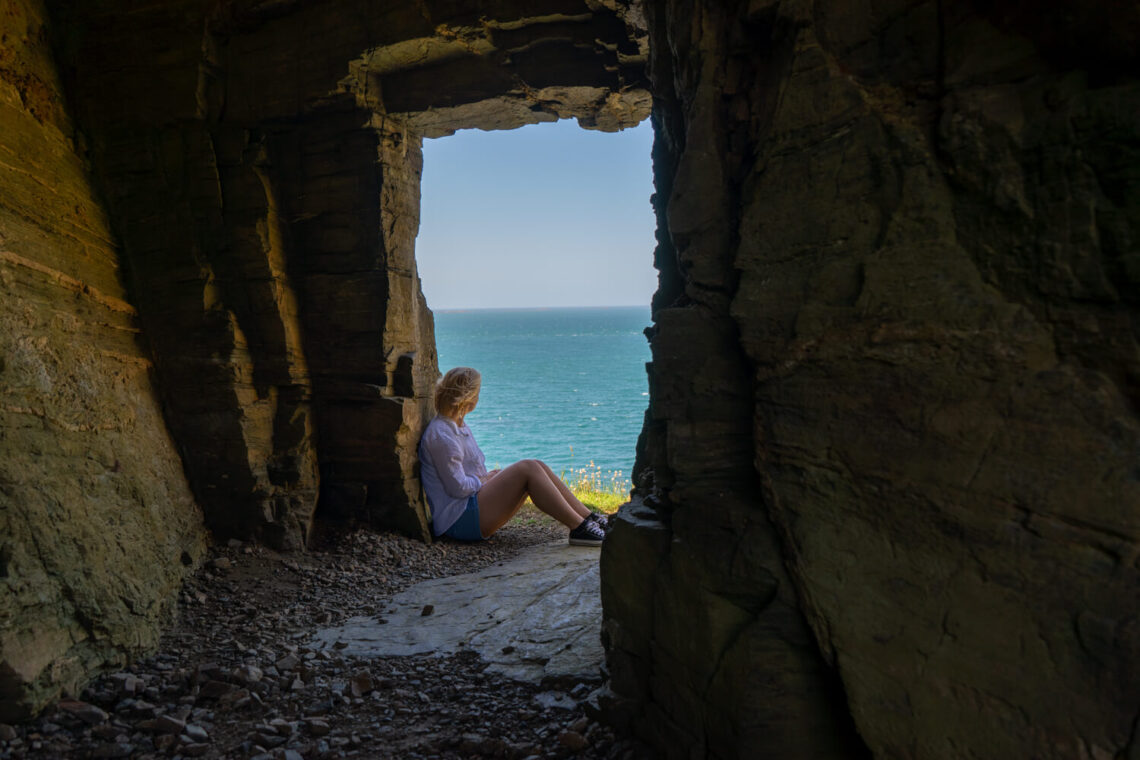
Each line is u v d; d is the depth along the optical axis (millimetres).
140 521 3867
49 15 4555
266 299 4898
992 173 1832
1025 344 1767
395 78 4969
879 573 1973
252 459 4836
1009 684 1733
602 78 4527
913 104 2018
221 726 2883
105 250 4566
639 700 2676
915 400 1927
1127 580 1588
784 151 2205
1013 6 1818
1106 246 1667
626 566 2703
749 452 2402
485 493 5598
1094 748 1601
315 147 5051
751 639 2199
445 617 4047
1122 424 1632
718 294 2430
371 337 5160
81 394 3773
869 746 1967
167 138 4758
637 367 55188
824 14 2143
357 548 5086
